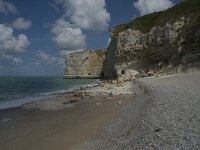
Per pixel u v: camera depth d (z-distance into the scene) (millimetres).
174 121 12023
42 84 89312
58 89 61094
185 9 73312
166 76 50875
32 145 13664
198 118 12016
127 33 83000
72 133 15234
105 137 13078
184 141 9250
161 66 66438
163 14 80125
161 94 22250
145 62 74875
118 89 40000
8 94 47438
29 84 90000
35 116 22203
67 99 33875
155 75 60375
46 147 13133
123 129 13406
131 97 29203
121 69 81438
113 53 93875
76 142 13289
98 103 26531
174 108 14984
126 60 81188
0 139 15016
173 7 80125
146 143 9797
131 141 10781
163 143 9398
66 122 18750
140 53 78562
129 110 19359
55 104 29500
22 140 14680
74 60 136625
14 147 13516
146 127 11867
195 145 8766
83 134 14711
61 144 13320
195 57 54094
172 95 20641
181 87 26812
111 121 16781
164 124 11719
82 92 40719
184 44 62844
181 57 59219
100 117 19062
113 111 20859
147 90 29766
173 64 60312
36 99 36625
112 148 10828
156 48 73125
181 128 10789
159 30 73812
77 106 26625
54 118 20812
